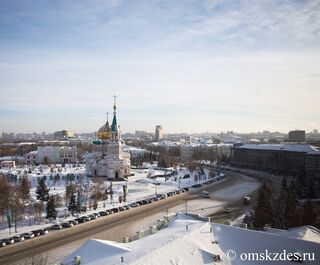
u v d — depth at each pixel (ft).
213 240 183.21
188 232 186.50
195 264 158.81
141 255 160.97
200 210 453.58
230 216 419.95
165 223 241.76
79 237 333.83
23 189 469.57
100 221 395.96
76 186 538.06
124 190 511.81
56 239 327.67
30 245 310.24
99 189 511.81
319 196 536.42
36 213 387.96
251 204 488.44
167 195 553.64
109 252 179.32
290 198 359.05
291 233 209.05
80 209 422.00
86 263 172.14
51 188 601.21
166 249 165.89
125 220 400.06
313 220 332.60
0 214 389.19
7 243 310.86
